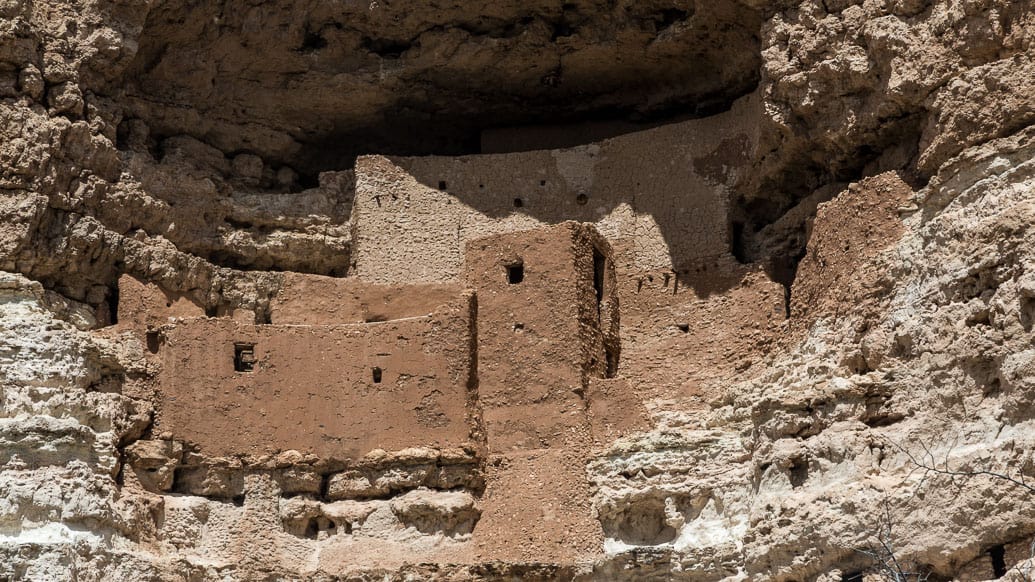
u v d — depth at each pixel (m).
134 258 33.59
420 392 32.31
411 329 32.69
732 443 30.77
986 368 27.64
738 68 35.00
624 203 35.41
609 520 31.02
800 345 30.98
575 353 32.31
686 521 30.59
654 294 34.31
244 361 32.75
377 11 35.22
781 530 28.55
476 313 33.06
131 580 29.98
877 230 30.42
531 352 32.53
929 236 29.39
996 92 29.31
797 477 29.16
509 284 33.09
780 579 28.53
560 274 32.81
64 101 33.47
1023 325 27.25
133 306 33.19
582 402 32.03
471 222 35.78
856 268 30.53
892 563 26.53
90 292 33.31
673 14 34.78
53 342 31.36
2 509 29.55
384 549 31.39
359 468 32.03
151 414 32.03
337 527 31.81
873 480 28.03
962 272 28.47
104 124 34.12
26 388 30.84
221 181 35.97
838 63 31.58
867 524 27.59
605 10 34.88
